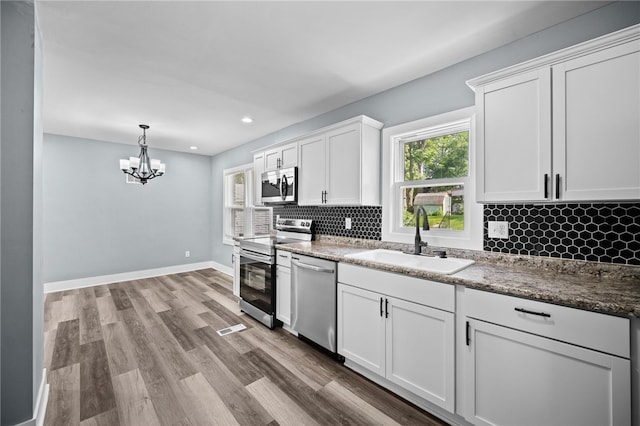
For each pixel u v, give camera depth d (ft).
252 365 7.16
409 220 8.27
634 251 4.77
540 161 4.83
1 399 4.42
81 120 11.44
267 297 9.61
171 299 12.39
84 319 10.06
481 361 4.67
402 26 5.67
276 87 8.44
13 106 4.52
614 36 4.11
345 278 6.95
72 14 5.24
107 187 15.03
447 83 7.23
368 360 6.40
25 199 4.60
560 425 3.92
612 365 3.54
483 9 5.17
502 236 6.20
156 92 8.77
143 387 6.24
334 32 5.88
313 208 11.28
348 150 8.43
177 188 17.49
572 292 4.04
